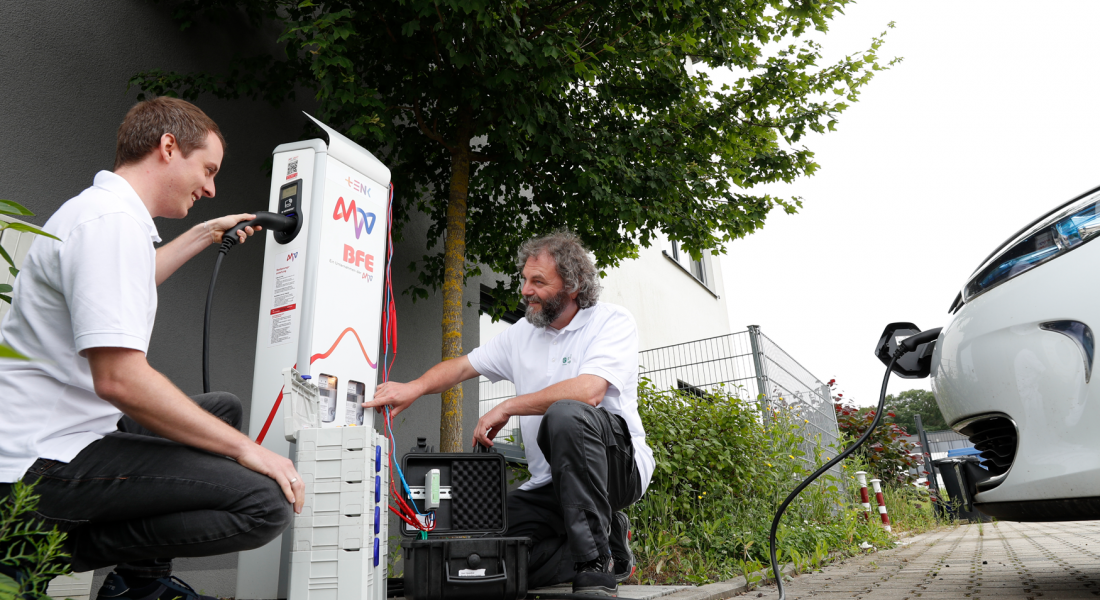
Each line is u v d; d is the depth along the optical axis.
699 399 3.89
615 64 3.46
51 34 2.62
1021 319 1.80
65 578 1.73
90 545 1.15
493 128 3.08
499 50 2.73
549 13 3.15
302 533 1.29
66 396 1.09
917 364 2.29
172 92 2.86
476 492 1.79
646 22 3.19
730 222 3.74
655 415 3.49
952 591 2.06
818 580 2.63
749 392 4.49
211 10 3.16
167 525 1.13
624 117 3.75
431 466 1.78
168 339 2.76
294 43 2.82
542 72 2.80
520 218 4.02
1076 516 1.68
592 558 1.59
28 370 1.06
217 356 2.94
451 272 3.22
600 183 3.28
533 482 1.98
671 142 3.62
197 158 1.28
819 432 5.61
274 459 1.20
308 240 1.63
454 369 2.18
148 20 3.00
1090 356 1.62
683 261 9.23
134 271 1.09
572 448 1.63
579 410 1.67
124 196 1.15
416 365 4.09
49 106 2.58
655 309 7.75
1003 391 1.84
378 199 1.85
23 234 2.06
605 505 1.66
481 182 3.54
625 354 1.92
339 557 1.26
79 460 1.07
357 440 1.31
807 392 5.60
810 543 3.43
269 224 1.62
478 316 4.69
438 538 1.68
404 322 4.06
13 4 2.52
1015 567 2.79
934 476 11.61
